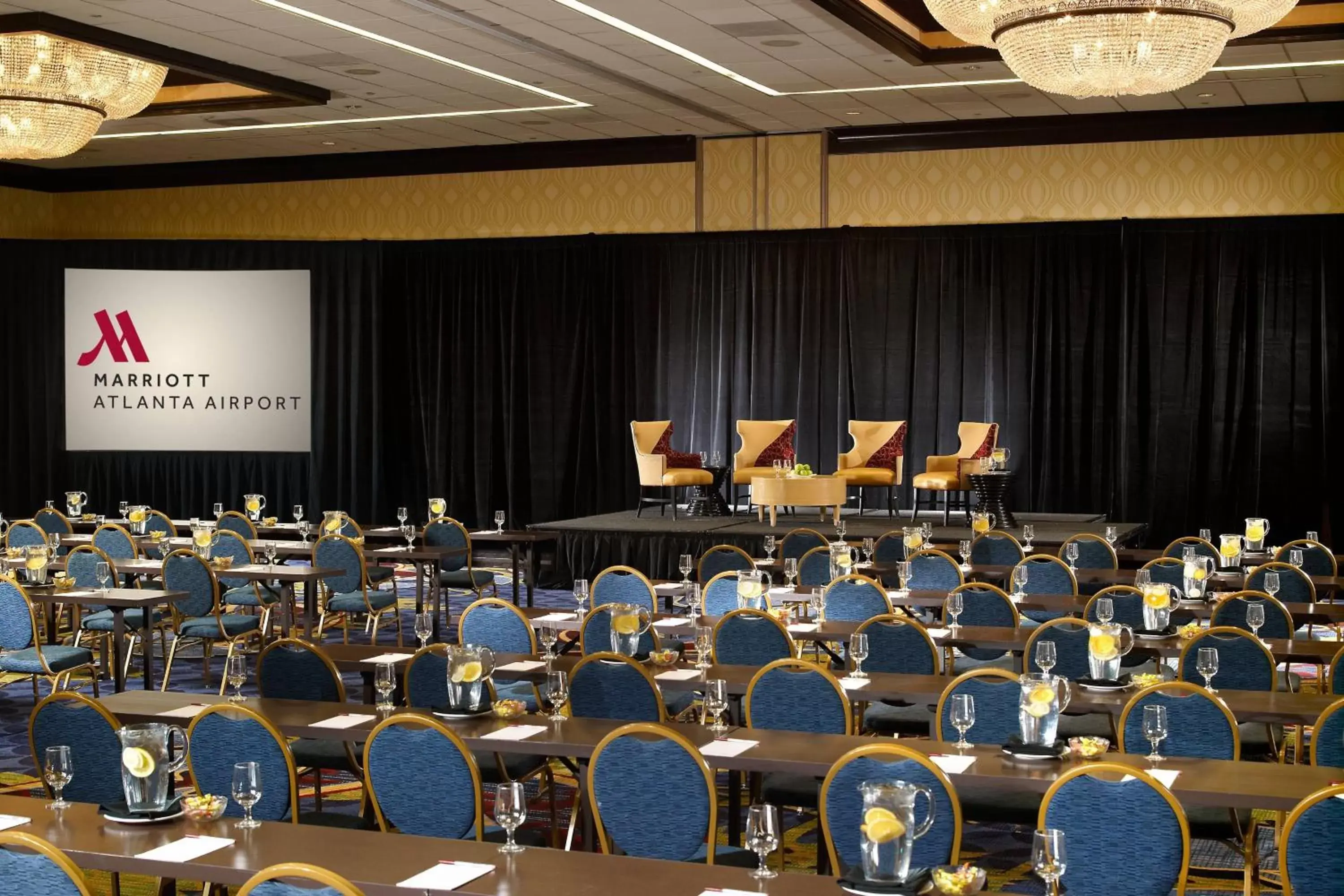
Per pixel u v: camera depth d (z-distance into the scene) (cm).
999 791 505
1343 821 354
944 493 1566
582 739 487
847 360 1603
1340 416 1462
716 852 433
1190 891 545
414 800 441
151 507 1744
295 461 1730
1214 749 484
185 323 1712
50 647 849
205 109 1435
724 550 983
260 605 1074
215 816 395
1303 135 1459
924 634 648
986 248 1556
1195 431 1504
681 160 1656
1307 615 799
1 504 1717
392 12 1070
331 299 1723
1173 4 843
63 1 1025
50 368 1725
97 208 1817
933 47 1249
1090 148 1526
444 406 1744
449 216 1738
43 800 419
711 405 1645
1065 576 884
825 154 1603
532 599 1254
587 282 1683
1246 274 1484
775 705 549
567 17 1090
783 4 1045
